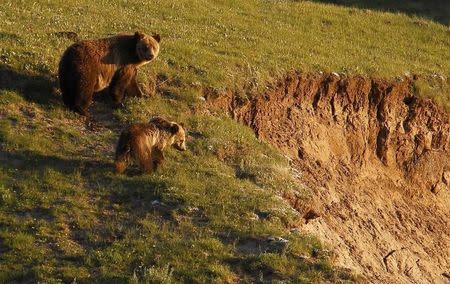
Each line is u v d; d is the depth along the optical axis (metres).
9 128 51.06
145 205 46.03
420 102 72.62
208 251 42.19
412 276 59.09
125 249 41.84
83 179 47.56
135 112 54.69
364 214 61.88
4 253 41.12
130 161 48.19
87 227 43.78
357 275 42.16
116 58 53.44
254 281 40.41
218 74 61.31
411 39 89.38
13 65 56.03
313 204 51.88
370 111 69.94
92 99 55.16
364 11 95.81
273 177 52.00
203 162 51.38
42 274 39.44
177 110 56.59
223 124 56.78
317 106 66.88
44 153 49.53
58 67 54.66
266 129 61.72
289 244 43.03
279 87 64.38
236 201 47.19
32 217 44.25
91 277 39.50
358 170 67.00
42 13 68.50
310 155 62.53
